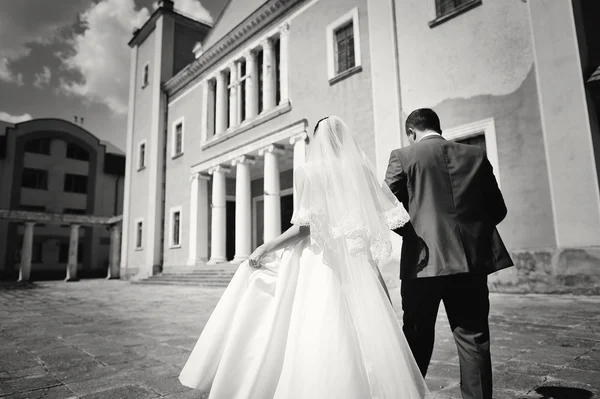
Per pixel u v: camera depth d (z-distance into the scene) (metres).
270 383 1.59
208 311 6.99
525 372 2.63
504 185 8.01
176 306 8.00
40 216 23.22
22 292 14.14
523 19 8.00
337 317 1.54
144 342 4.24
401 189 1.76
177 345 4.03
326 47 12.48
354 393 1.39
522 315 4.99
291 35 13.87
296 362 1.52
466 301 1.65
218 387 1.62
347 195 1.66
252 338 1.71
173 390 2.55
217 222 16.59
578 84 7.17
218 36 18.02
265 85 14.89
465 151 1.78
